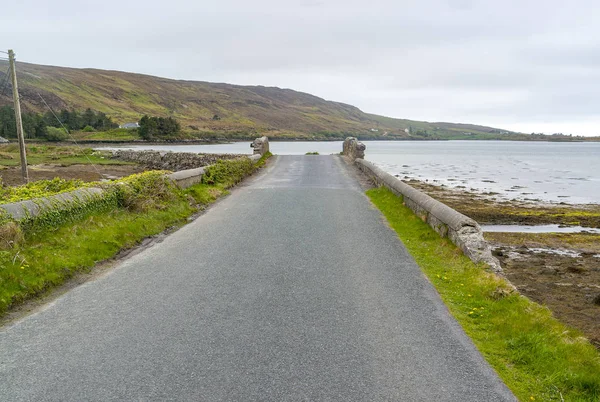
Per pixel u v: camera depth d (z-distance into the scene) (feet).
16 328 15.21
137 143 351.87
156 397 11.15
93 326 15.39
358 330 15.37
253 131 651.66
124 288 19.31
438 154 328.90
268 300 18.04
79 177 94.89
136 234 27.91
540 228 55.01
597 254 40.57
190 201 39.45
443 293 19.38
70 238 23.24
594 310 24.21
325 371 12.56
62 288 19.30
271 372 12.42
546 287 29.22
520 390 12.00
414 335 15.11
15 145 210.79
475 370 12.91
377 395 11.44
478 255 22.98
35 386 11.62
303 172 71.56
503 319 16.43
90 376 12.11
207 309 17.01
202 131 565.94
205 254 24.88
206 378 12.06
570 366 13.24
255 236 29.17
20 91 510.17
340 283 20.33
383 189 48.49
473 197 83.56
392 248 26.68
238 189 52.06
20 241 20.52
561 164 215.10
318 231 30.83
